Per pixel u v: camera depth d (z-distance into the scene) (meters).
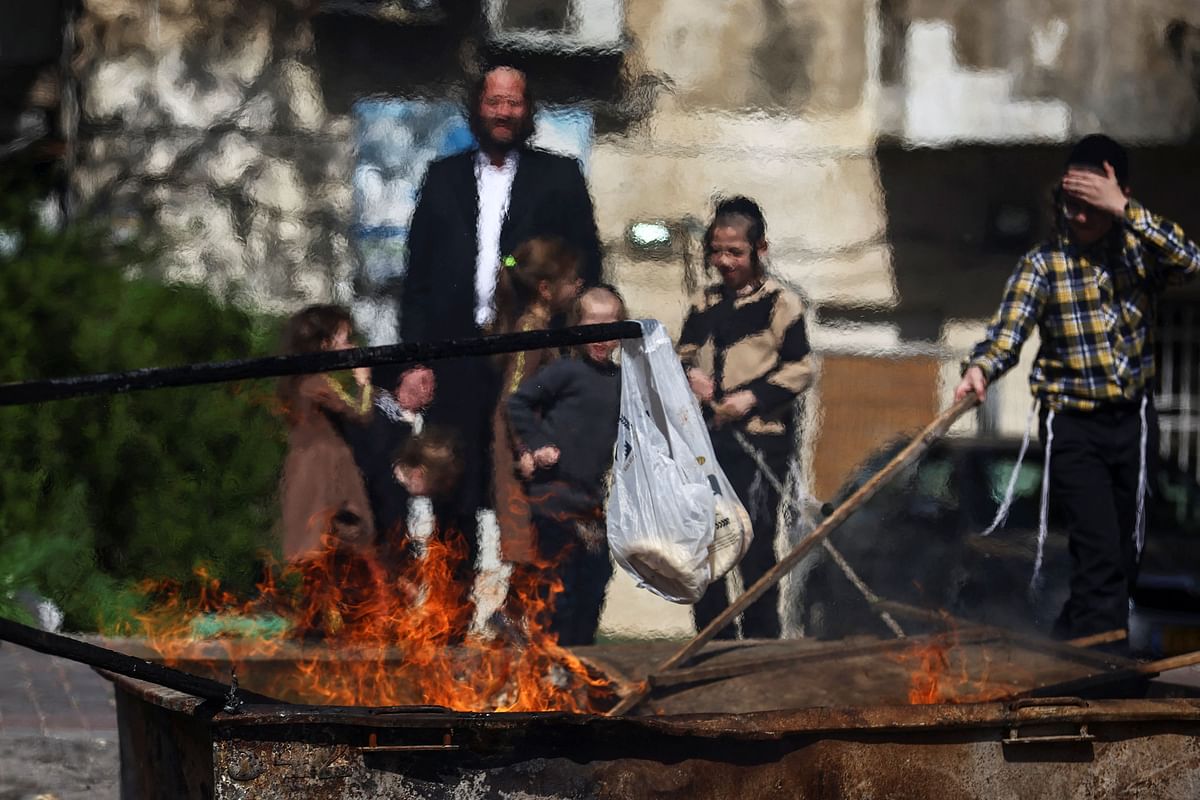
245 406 25.20
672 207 37.41
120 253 28.55
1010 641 14.47
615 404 18.08
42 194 30.27
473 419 18.81
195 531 24.38
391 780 9.41
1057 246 17.86
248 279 34.75
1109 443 17.91
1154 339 18.17
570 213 19.59
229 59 37.34
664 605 23.34
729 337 19.25
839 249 39.97
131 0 37.34
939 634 14.67
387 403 18.67
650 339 11.38
